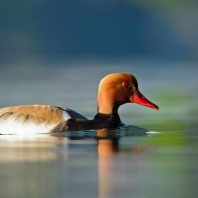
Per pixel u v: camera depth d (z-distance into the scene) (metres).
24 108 19.16
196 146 17.27
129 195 12.70
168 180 13.71
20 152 16.31
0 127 18.94
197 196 12.59
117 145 17.34
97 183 13.45
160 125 21.31
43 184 13.37
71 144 17.41
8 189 13.02
